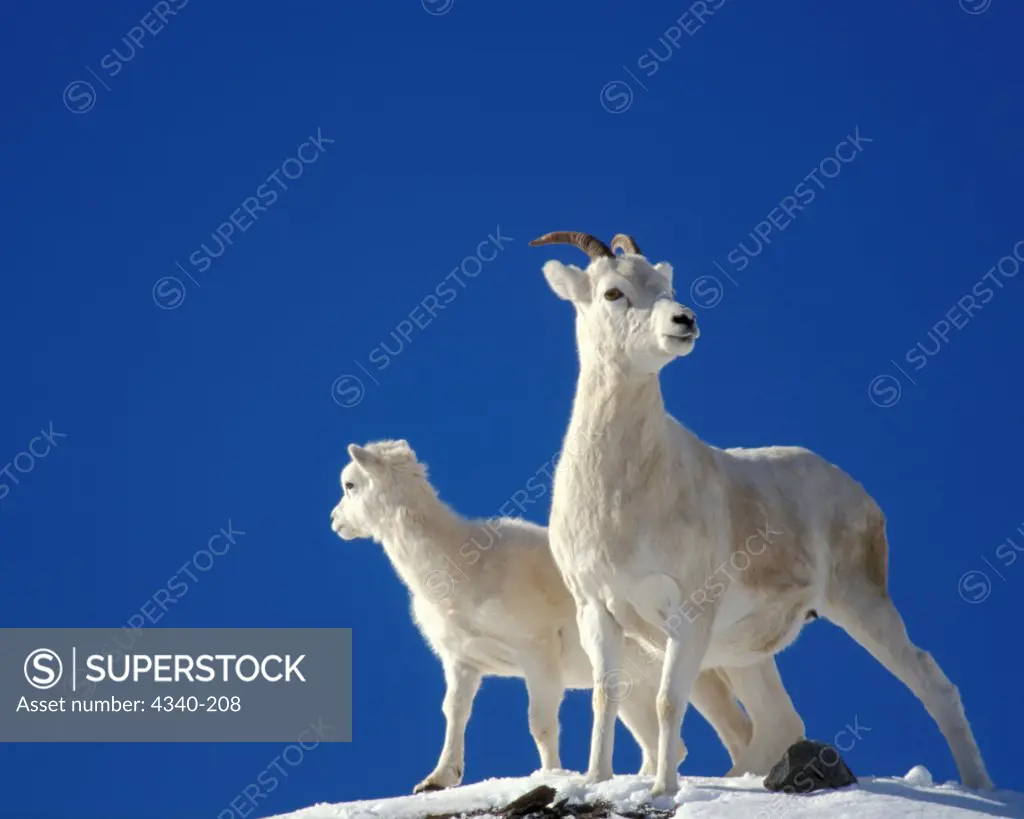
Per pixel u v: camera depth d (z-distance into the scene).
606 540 40.44
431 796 41.44
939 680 44.44
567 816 38.28
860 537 45.56
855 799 37.59
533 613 50.38
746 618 43.12
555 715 50.19
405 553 51.88
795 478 45.06
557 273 41.78
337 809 41.09
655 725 48.03
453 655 51.41
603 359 40.62
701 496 41.34
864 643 45.34
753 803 37.59
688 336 39.34
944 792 39.75
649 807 38.28
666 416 41.81
